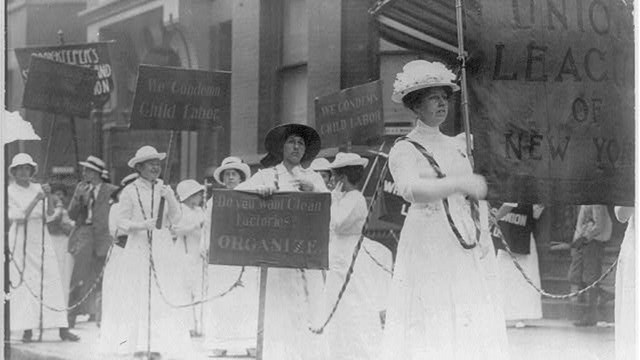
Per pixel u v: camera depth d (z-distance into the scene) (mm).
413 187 4832
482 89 5168
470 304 4902
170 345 6578
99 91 8609
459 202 5070
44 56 8305
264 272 5547
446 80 5035
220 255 5512
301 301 5645
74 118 8984
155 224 6723
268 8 8281
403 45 7148
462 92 5090
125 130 8953
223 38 8594
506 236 7637
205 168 8492
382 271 6125
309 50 7770
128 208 6719
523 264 7656
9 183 7527
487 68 5176
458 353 4859
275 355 5582
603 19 5312
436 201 4984
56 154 8938
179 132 8633
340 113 7191
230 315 6461
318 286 5695
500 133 5172
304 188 5793
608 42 5320
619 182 5320
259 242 5512
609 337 6973
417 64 5094
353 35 7629
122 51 8859
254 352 6477
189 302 7492
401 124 7586
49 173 8906
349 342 5852
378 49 7609
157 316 6602
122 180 8586
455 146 5180
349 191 6094
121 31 8852
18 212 7430
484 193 4863
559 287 7988
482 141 5156
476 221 4992
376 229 6906
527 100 5199
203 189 7625
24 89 7941
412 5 6781
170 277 6719
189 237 7555
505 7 5199
